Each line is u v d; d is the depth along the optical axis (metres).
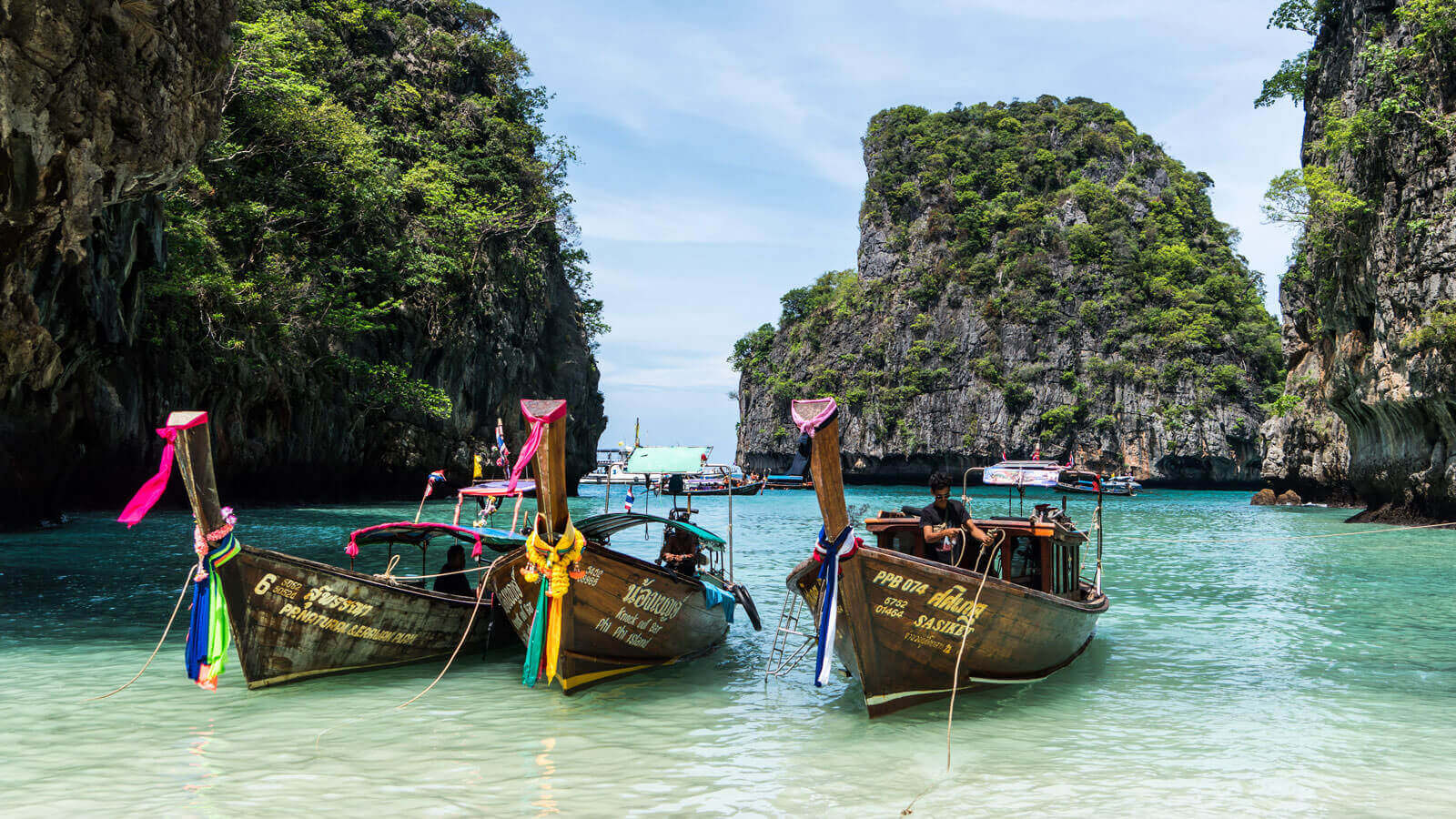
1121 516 42.44
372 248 44.94
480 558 11.73
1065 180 110.69
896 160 118.75
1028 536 9.45
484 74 60.62
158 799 6.07
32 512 24.52
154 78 17.20
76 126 16.03
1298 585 17.67
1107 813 6.02
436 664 10.20
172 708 8.31
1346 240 35.47
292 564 8.52
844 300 115.25
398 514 34.25
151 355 30.86
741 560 21.78
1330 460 48.50
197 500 7.96
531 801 6.11
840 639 8.59
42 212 16.56
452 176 52.16
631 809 5.98
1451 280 29.84
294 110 39.41
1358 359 36.56
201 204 35.75
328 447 41.56
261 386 35.81
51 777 6.49
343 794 6.20
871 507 48.81
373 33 56.06
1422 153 31.08
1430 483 32.50
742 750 7.28
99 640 11.20
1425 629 12.91
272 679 8.92
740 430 128.62
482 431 53.31
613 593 9.00
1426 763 7.06
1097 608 9.97
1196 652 11.27
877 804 6.14
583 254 66.94
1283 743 7.57
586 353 68.44
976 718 8.27
